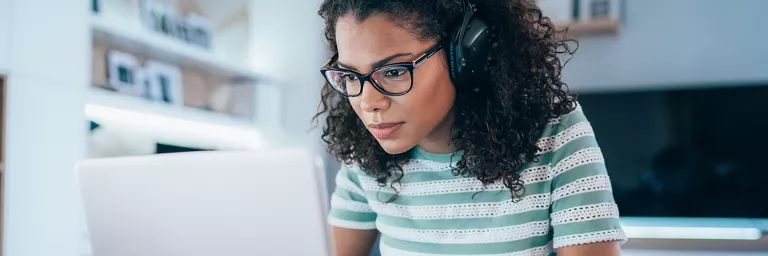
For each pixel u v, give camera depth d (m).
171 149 2.97
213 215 0.73
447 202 0.97
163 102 2.82
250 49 3.68
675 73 3.37
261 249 0.71
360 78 0.82
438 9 0.83
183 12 3.43
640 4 3.42
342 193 1.12
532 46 0.91
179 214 0.75
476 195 0.95
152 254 0.78
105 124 2.65
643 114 3.33
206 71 3.30
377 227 1.08
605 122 3.38
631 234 3.22
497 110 0.89
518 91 0.90
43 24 2.03
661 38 3.39
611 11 3.19
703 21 3.34
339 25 0.84
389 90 0.82
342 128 1.05
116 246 0.81
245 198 0.71
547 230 0.92
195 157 0.73
